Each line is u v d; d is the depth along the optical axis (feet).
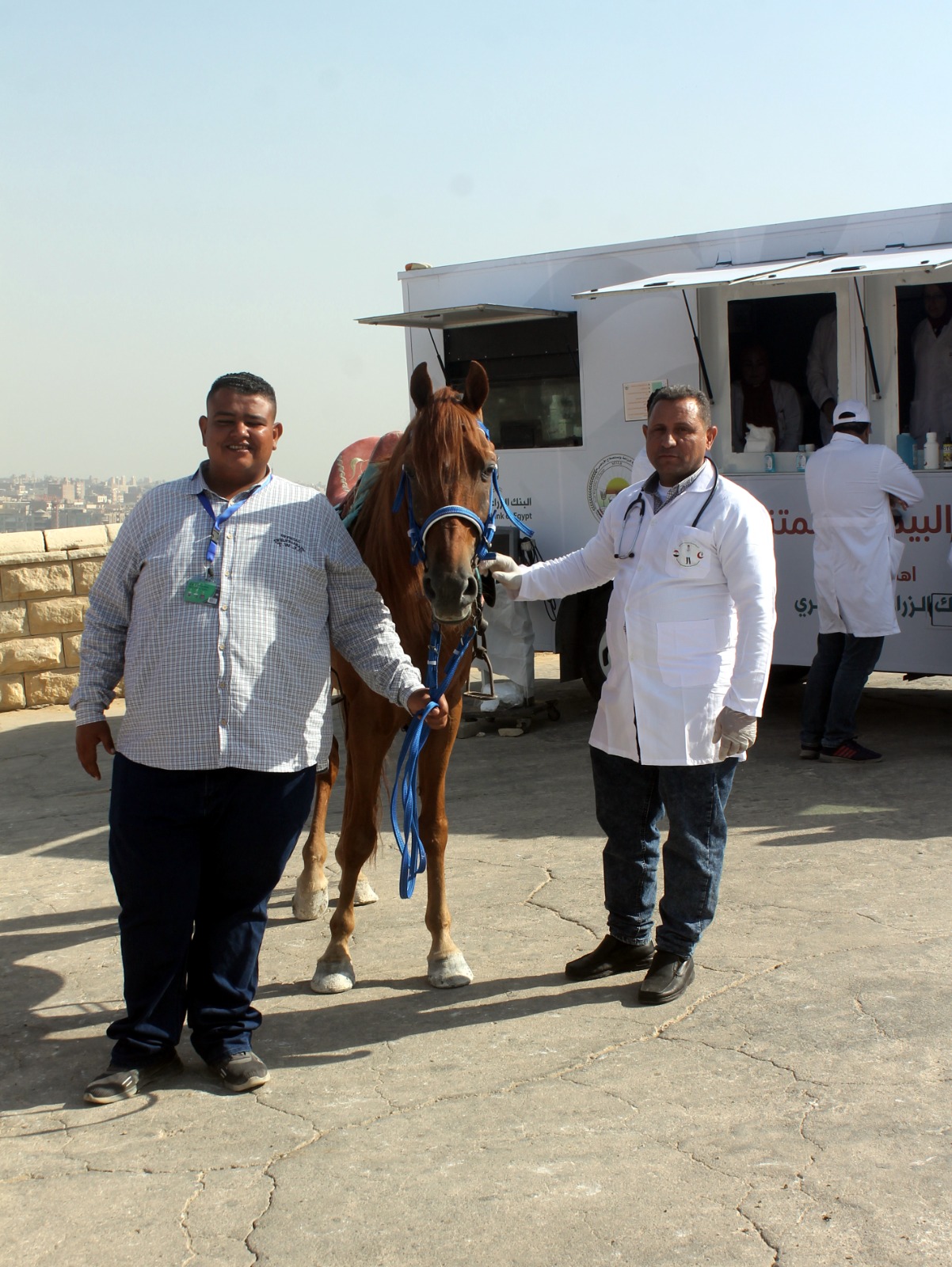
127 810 10.91
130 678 10.93
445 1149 9.79
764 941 13.96
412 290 29.40
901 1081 10.51
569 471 27.61
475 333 28.50
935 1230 8.31
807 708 22.68
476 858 18.06
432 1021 12.50
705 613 12.28
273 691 10.97
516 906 15.84
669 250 25.80
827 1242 8.24
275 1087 11.16
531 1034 12.01
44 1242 8.77
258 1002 13.24
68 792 24.08
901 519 22.39
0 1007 13.39
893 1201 8.67
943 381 23.66
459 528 11.37
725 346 25.43
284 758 11.02
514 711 27.22
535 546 28.19
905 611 23.90
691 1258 8.15
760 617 11.95
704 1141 9.68
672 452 12.28
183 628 10.71
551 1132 9.98
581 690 31.96
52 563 33.73
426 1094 10.85
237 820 11.07
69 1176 9.70
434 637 12.55
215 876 11.39
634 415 26.55
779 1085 10.57
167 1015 11.30
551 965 13.84
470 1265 8.21
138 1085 11.21
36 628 33.68
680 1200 8.85
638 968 13.52
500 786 22.36
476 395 12.42
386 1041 12.06
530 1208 8.85
